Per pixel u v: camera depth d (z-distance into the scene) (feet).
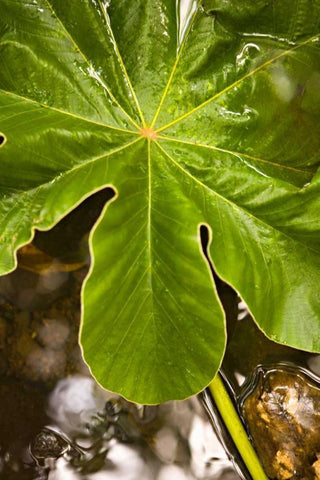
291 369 3.19
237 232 3.03
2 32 3.01
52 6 3.01
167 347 3.00
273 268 3.03
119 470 3.18
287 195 3.04
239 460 3.19
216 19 3.03
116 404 3.21
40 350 3.22
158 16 3.03
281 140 3.10
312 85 3.09
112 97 3.05
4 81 3.03
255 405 3.17
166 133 3.07
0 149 2.93
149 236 2.99
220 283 3.20
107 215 2.94
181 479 3.18
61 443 3.19
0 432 3.18
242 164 3.08
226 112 3.08
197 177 3.06
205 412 3.20
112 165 3.01
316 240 3.03
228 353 3.20
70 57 3.04
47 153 2.97
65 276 3.23
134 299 2.98
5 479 3.16
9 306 3.22
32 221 2.96
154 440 3.20
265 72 3.08
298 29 3.05
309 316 3.04
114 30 3.03
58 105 3.04
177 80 3.06
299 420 3.14
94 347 2.97
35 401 3.20
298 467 3.14
